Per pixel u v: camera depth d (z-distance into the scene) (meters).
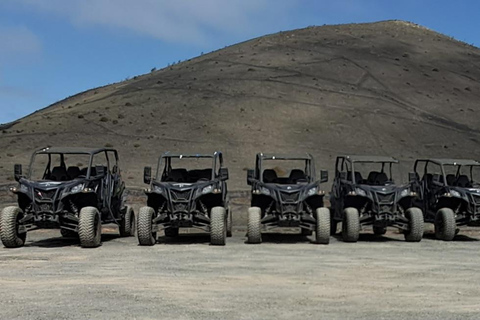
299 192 15.34
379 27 102.12
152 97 58.91
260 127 49.69
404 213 17.06
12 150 42.94
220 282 9.43
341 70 68.81
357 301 7.93
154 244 15.23
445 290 8.81
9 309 7.32
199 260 12.11
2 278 9.84
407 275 10.25
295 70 67.81
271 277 9.96
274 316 6.98
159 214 15.58
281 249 14.13
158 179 15.74
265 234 18.38
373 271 10.69
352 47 81.44
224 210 15.05
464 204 17.47
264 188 15.52
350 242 15.97
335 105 56.47
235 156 42.22
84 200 15.45
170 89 61.75
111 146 44.59
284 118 52.28
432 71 72.50
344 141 47.34
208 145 44.84
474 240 17.17
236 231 19.58
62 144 44.91
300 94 59.16
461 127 53.66
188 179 15.98
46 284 9.21
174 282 9.41
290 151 43.91
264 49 80.31
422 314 7.11
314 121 51.88
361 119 52.94
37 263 11.73
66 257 12.68
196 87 61.62
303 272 10.52
